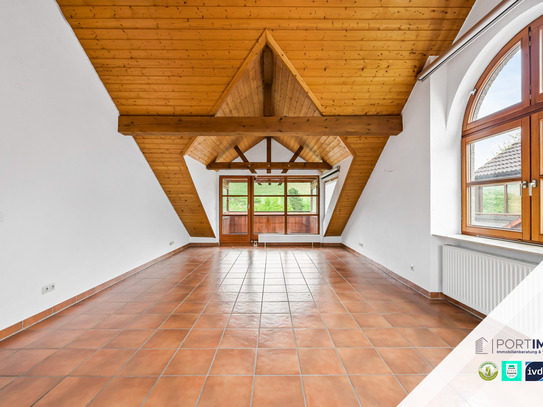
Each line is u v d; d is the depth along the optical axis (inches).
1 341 102.3
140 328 113.1
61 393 74.7
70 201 138.4
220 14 125.7
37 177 118.5
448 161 141.3
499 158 117.3
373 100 162.4
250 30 131.6
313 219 348.5
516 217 109.2
